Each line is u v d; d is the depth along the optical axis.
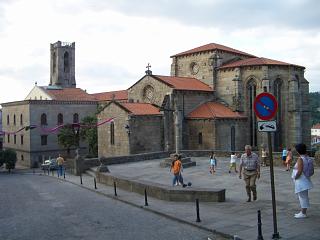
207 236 13.91
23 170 77.00
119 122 56.22
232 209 18.19
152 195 23.25
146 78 61.38
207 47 66.38
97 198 24.17
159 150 56.97
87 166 43.72
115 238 13.79
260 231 12.74
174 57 69.44
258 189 24.75
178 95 57.69
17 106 90.00
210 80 63.88
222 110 59.38
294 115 59.88
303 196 15.35
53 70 119.81
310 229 13.65
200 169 39.00
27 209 20.03
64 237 14.04
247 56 69.94
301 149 15.42
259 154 48.69
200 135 57.09
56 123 87.75
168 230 14.90
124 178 27.95
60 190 29.20
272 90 59.31
